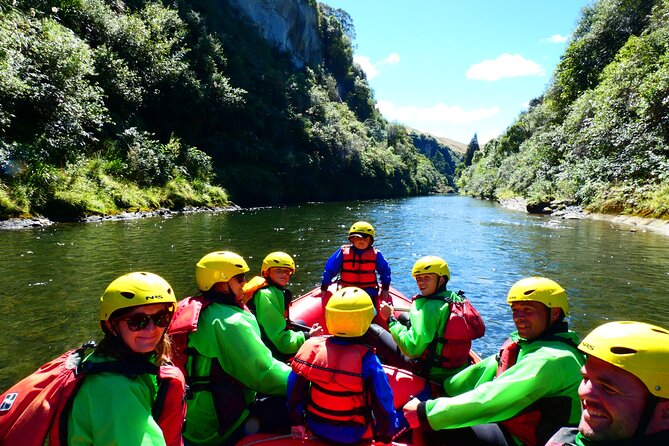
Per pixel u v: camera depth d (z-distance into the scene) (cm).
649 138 1894
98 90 1900
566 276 892
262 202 3130
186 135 2855
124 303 168
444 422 240
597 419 143
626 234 1452
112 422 155
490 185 5003
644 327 142
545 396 222
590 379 147
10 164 1377
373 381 230
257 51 4859
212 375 260
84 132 1708
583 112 2714
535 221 1981
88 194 1608
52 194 1464
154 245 1089
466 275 917
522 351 239
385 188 5469
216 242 1175
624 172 1997
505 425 246
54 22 1802
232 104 3181
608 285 820
